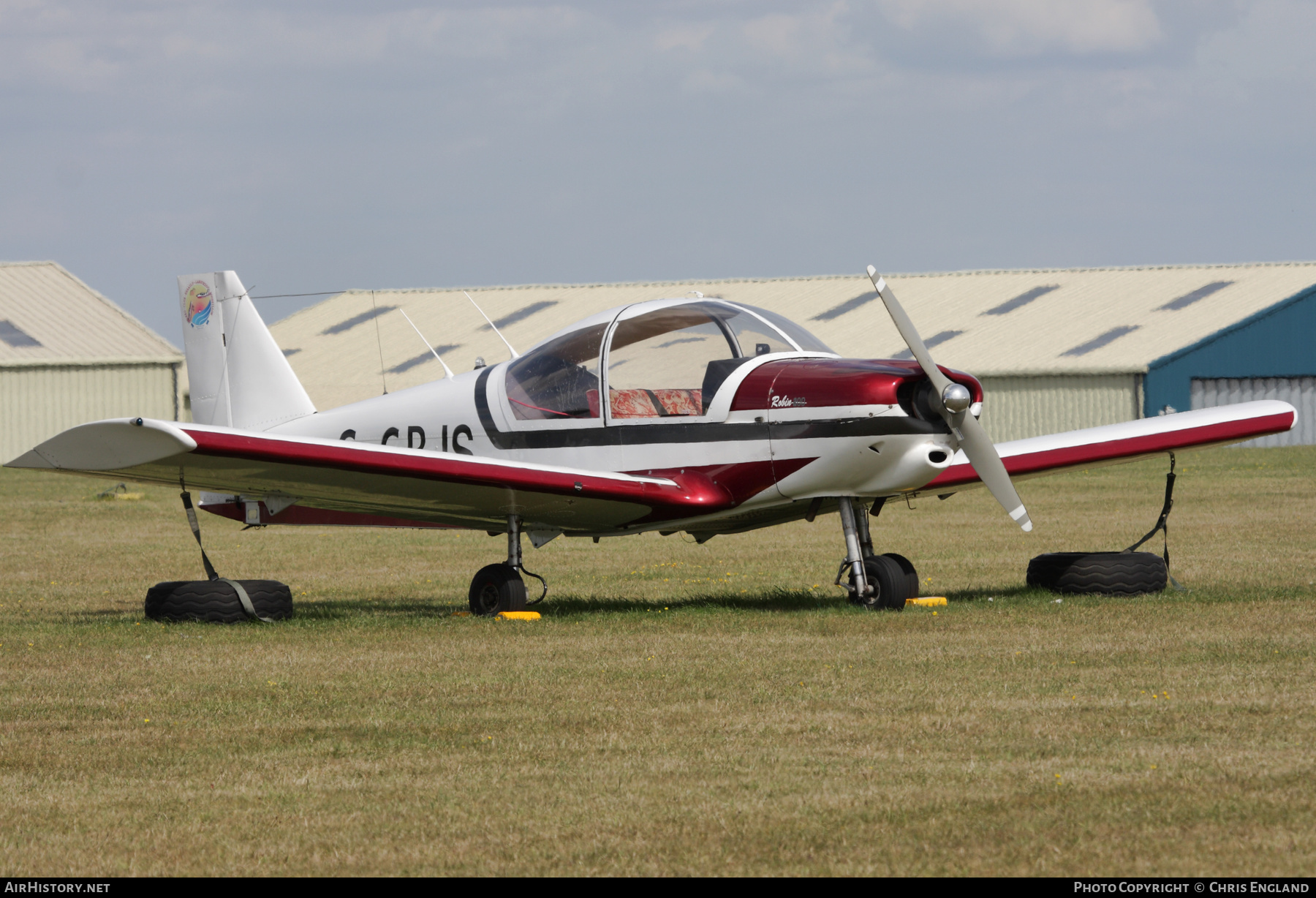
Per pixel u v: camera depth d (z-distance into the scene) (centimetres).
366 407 3838
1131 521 5903
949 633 2733
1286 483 7762
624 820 1553
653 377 3306
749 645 2662
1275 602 3047
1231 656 2388
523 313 16125
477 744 1911
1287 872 1341
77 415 13750
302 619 3219
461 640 2822
